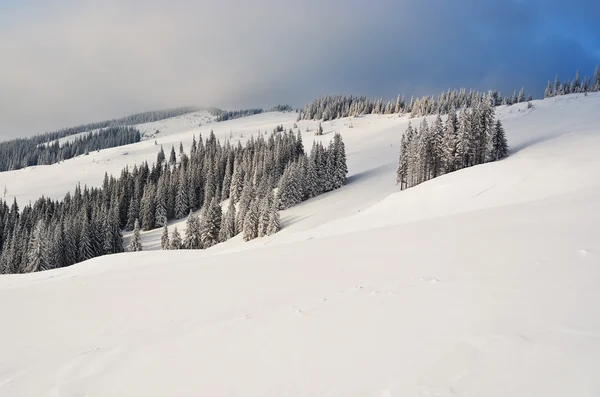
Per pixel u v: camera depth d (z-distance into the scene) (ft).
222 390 15.05
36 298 41.65
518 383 11.08
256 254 53.42
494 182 94.32
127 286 41.81
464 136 174.29
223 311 26.03
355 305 21.49
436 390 11.63
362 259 35.12
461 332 15.21
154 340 22.52
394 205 106.73
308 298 24.89
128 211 306.35
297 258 42.19
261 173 275.39
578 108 296.71
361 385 13.07
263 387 14.60
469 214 52.47
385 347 15.56
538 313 15.49
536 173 90.12
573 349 12.23
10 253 213.25
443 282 22.61
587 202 41.37
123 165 532.73
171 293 34.94
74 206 301.84
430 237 39.68
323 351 16.49
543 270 20.95
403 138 194.08
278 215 169.48
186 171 337.93
